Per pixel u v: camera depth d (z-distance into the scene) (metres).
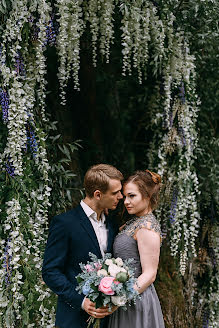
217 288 3.56
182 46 3.02
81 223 2.21
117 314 2.30
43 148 2.64
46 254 2.19
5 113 2.47
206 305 3.59
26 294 2.48
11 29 2.43
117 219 3.35
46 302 2.54
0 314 2.45
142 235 2.25
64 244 2.17
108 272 2.00
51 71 3.61
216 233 3.55
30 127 2.64
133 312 2.26
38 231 2.62
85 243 2.19
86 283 1.97
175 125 3.18
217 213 3.55
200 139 3.60
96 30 2.75
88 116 4.14
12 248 2.46
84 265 2.06
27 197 2.61
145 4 2.79
